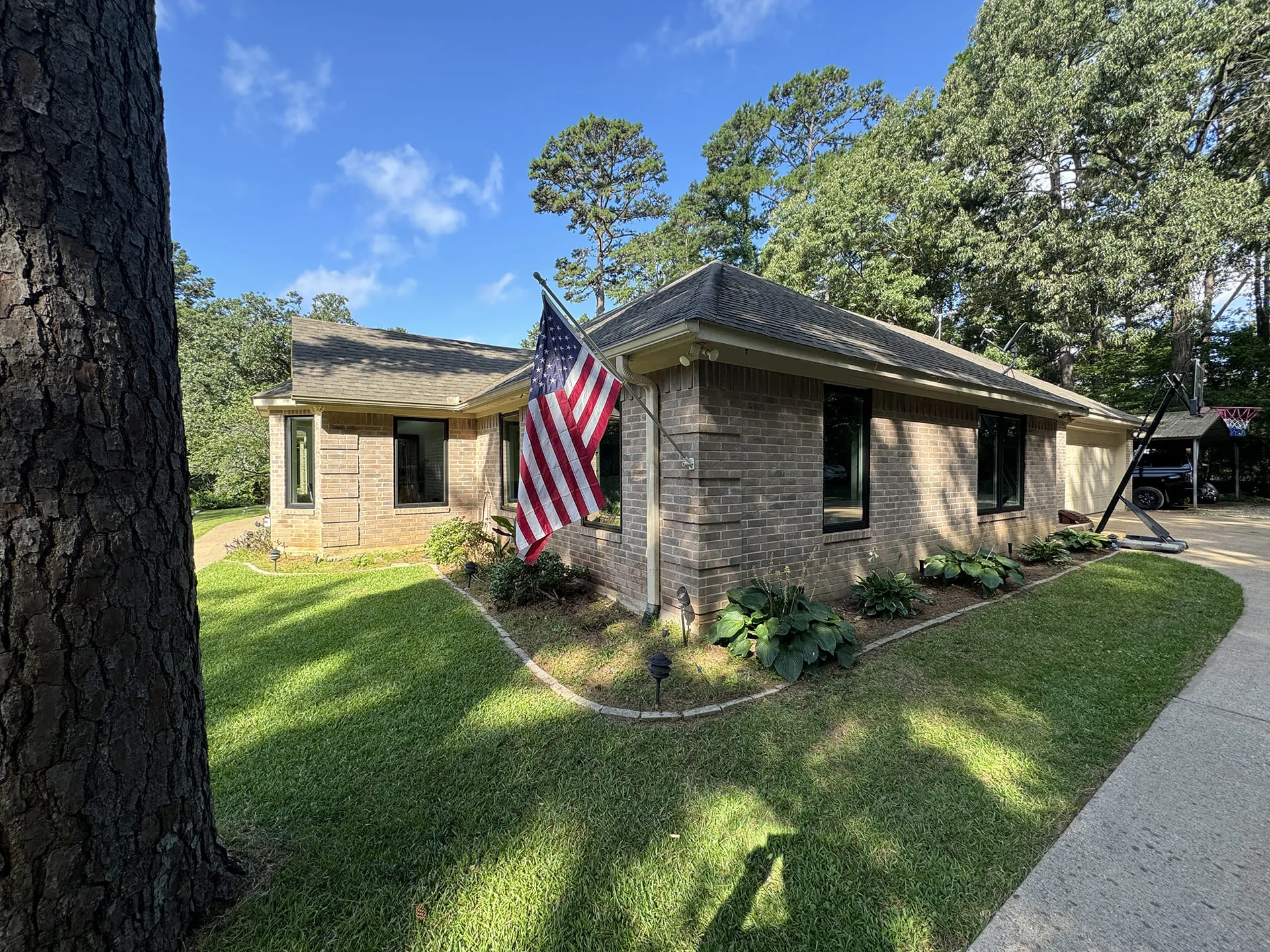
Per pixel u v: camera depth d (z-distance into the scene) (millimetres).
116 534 1570
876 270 18766
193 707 1918
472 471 10938
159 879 1746
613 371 4008
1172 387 9094
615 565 6059
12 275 1356
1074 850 2344
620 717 3547
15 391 1357
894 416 6621
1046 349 20641
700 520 4715
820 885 2164
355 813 2617
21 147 1379
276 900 2088
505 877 2221
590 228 32594
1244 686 3938
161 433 1737
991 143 18078
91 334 1500
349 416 9562
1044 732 3314
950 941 1914
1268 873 2201
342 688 4078
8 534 1354
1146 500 16516
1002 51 18797
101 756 1549
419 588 7129
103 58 1560
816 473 5738
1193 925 1961
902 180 18719
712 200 30547
